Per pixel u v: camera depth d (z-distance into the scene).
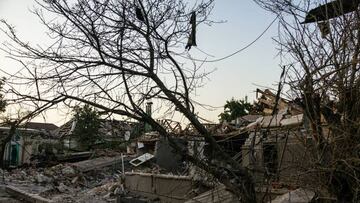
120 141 8.07
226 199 9.20
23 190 22.84
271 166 8.48
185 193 14.67
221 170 7.76
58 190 23.30
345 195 7.14
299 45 7.53
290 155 8.16
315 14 7.89
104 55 7.39
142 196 18.80
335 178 7.09
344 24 7.37
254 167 7.93
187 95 7.70
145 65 7.53
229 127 13.82
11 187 23.80
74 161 36.41
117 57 7.38
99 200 19.84
